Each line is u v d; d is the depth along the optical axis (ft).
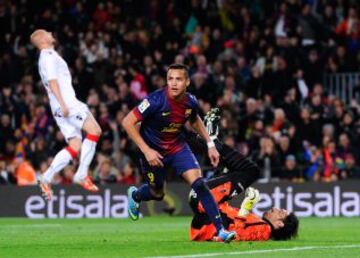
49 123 140.36
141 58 155.43
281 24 159.94
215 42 157.38
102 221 115.03
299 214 126.52
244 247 65.98
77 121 86.22
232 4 164.96
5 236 83.97
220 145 71.67
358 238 81.15
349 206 126.82
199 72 149.18
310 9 168.04
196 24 163.22
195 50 156.15
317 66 154.81
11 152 138.51
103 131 136.87
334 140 142.41
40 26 154.92
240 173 71.36
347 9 167.02
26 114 143.54
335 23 165.48
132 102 143.84
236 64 154.20
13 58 153.89
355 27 161.17
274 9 166.09
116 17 162.09
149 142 68.08
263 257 59.57
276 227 71.92
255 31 158.81
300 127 140.56
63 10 159.84
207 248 65.26
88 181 87.04
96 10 160.86
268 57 153.58
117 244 70.59
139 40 156.76
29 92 146.20
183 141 68.74
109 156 136.77
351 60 157.69
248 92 151.64
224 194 71.26
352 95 156.76
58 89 84.53
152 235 85.05
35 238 80.64
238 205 109.29
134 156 136.87
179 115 67.15
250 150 135.54
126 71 150.00
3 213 125.49
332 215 126.82
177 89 65.82
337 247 67.46
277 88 150.82
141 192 73.26
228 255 60.23
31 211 125.49
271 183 126.72
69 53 151.12
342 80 157.38
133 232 90.79
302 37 162.71
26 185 125.59
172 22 161.48
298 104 148.56
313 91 150.30
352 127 142.51
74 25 157.48
